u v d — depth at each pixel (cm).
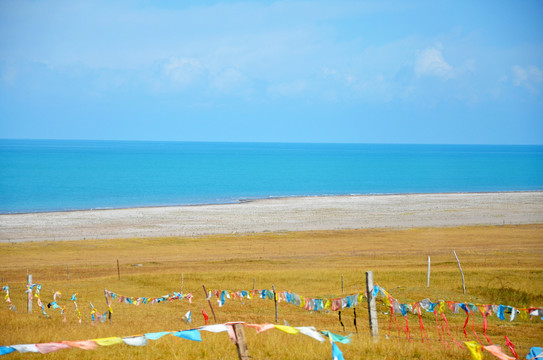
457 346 1537
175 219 7994
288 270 3762
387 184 14975
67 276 3869
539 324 2172
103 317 2031
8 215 8438
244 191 12862
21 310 2447
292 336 1559
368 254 4947
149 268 4234
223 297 2080
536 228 6769
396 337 1666
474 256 4641
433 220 7712
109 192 12425
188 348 1341
